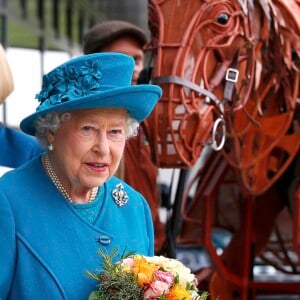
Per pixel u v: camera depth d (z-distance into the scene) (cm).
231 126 980
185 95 843
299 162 1137
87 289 589
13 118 2022
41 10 2347
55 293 580
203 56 862
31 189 602
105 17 3088
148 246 649
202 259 1345
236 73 891
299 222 1086
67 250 594
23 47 2172
